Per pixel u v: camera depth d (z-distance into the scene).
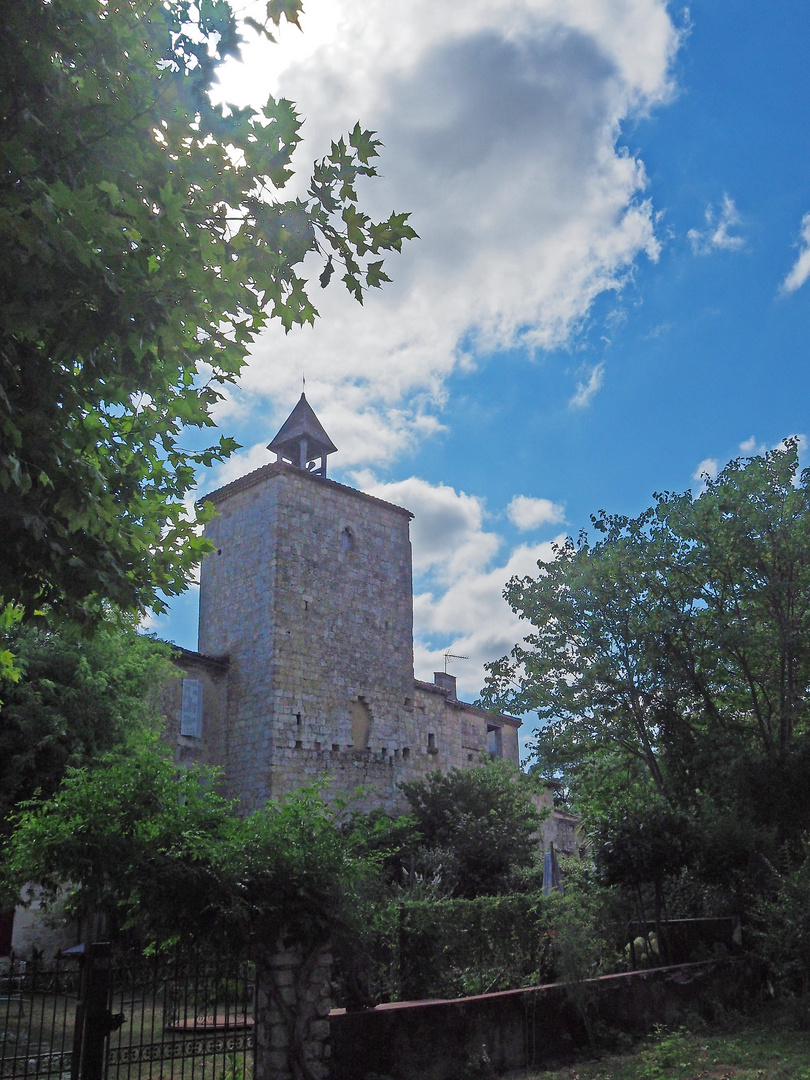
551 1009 11.84
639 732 22.53
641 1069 10.89
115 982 8.14
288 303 6.39
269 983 8.57
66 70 6.09
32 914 20.11
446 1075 10.01
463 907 11.76
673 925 15.68
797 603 21.69
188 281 5.82
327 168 6.16
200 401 7.86
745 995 15.10
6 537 6.15
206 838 8.62
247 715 28.81
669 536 22.62
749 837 16.72
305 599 30.31
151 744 16.83
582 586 22.97
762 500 21.52
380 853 10.11
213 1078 8.49
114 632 8.34
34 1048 11.05
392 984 10.80
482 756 32.62
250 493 31.62
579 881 16.06
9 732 18.44
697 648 22.47
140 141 6.04
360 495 33.41
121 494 7.72
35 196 5.32
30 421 5.81
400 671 33.09
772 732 21.80
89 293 5.35
